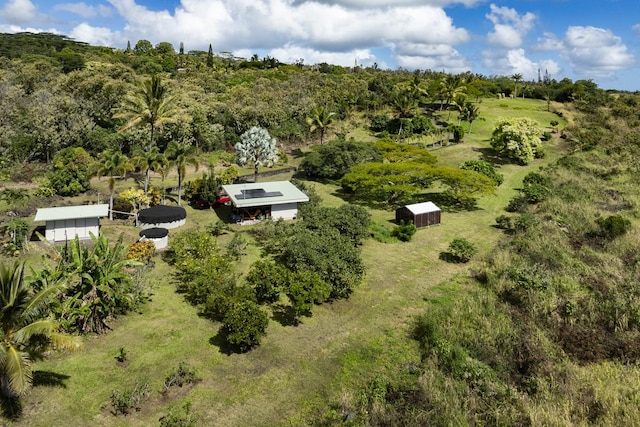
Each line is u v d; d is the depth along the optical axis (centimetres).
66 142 5884
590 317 2888
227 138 7406
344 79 11388
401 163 5303
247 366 2205
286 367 2219
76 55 10425
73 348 1652
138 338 2348
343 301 2931
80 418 1770
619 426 1945
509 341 2541
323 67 14538
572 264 3528
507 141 7050
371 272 3378
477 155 7356
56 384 1945
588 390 2202
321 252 3119
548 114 10119
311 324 2638
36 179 5066
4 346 1570
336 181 6125
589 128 8625
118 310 2470
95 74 7475
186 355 2244
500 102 11488
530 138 7106
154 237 3531
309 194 4888
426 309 2862
